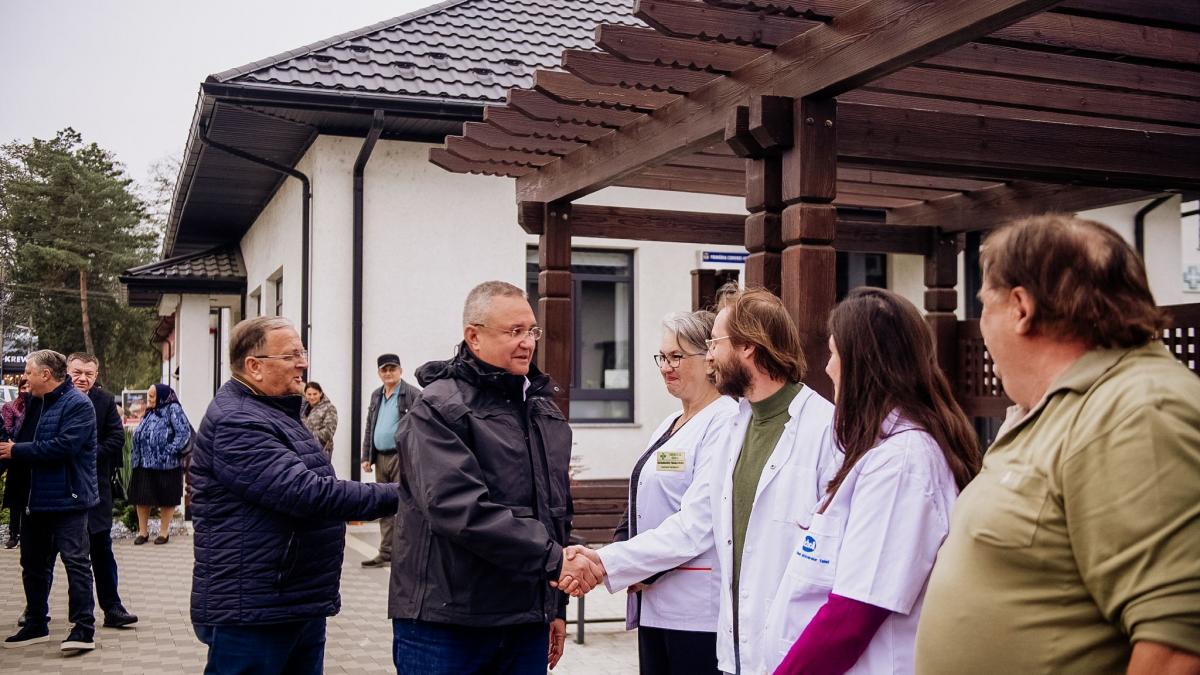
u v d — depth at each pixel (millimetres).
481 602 3072
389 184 11594
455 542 2990
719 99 4918
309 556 3566
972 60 4652
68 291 48438
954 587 1672
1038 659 1543
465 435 3119
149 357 52875
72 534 6395
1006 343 1705
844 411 2414
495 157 6629
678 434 3582
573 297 12414
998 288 1707
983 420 11062
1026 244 1658
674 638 3287
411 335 11617
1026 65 4746
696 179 7219
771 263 4547
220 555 3480
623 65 4895
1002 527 1595
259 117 11078
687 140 5172
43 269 48219
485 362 3234
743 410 3033
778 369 2896
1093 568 1471
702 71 4738
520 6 13492
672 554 3217
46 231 48688
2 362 52750
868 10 3953
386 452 9305
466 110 11047
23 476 6445
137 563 9984
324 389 11383
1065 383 1587
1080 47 4203
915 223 8594
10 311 49188
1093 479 1473
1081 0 3711
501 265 11938
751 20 4348
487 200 11906
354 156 11547
